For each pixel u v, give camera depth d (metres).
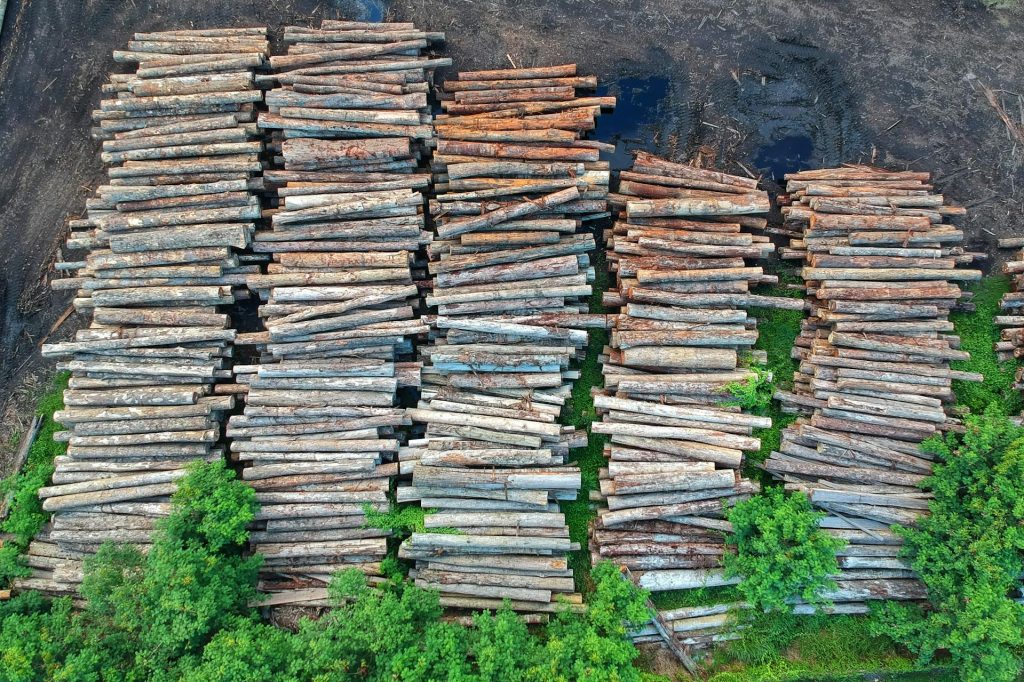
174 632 14.76
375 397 18.31
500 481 17.55
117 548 16.50
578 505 18.77
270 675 14.98
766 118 20.00
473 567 17.88
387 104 18.91
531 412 18.27
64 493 17.98
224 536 16.11
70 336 19.62
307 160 18.59
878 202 18.52
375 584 17.69
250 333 18.55
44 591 17.80
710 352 18.19
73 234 18.95
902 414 17.80
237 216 18.61
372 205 18.44
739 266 18.53
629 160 20.06
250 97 18.73
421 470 17.61
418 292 19.25
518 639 16.09
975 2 19.97
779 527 16.98
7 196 19.83
